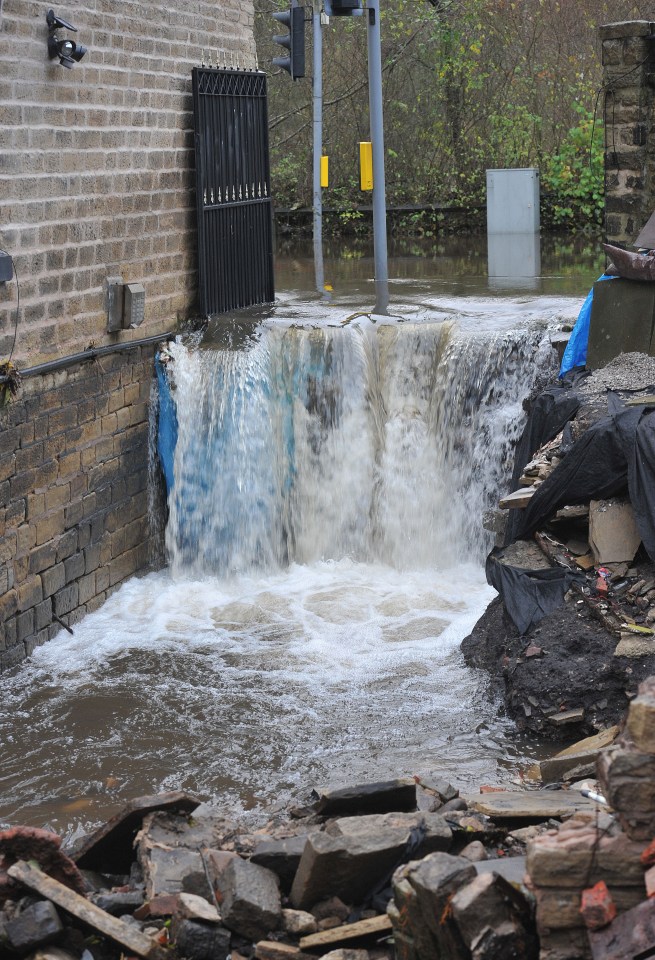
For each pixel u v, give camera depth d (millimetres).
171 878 4898
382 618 9555
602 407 8734
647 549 7668
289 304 12391
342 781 6953
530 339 10234
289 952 4383
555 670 7441
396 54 22875
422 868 4086
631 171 12406
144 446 10688
